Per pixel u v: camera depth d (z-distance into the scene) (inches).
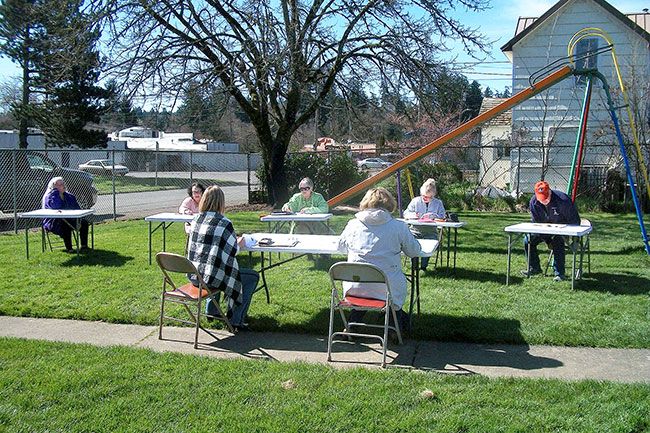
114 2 531.2
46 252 374.3
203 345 202.5
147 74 556.1
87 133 1119.0
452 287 281.0
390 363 183.9
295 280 296.2
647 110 712.4
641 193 633.6
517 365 180.1
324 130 1170.0
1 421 140.6
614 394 152.6
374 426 137.5
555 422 137.6
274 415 143.4
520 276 305.0
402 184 669.9
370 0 582.2
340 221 533.3
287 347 200.5
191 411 146.4
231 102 663.8
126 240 423.8
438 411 144.8
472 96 1476.4
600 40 761.0
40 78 1011.3
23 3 892.6
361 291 198.8
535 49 785.6
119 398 153.3
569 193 368.8
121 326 225.6
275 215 339.3
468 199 670.5
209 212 212.8
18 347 194.1
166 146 1649.9
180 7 561.6
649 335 203.3
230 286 210.1
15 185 478.0
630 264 336.2
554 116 790.5
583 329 210.5
